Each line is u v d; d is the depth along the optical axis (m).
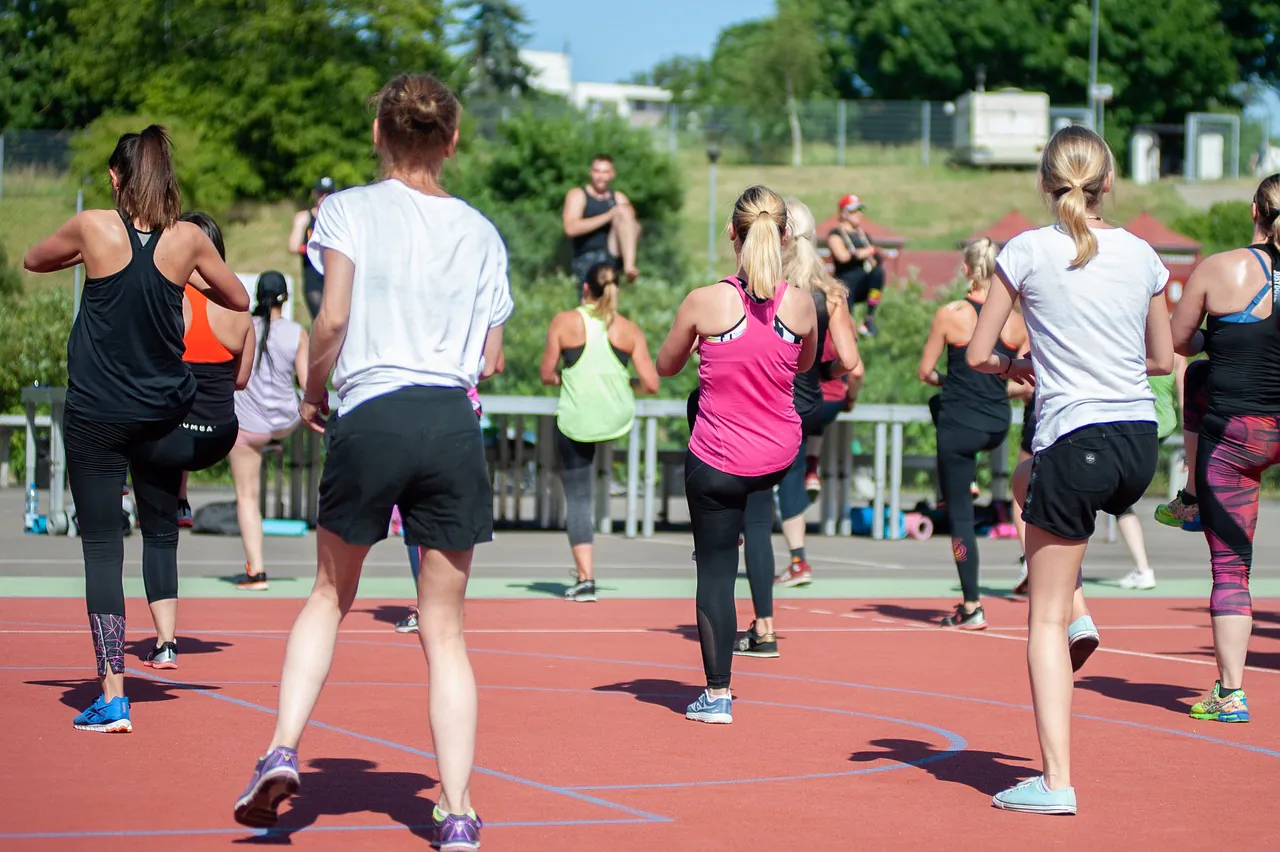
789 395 6.50
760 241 6.46
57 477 13.88
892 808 4.94
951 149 58.12
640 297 23.06
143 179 5.89
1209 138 60.38
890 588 11.66
